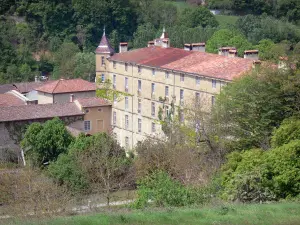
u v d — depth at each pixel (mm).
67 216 148375
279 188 170125
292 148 172375
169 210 142250
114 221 130750
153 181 178750
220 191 173125
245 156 181000
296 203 151875
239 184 165875
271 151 180250
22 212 179125
